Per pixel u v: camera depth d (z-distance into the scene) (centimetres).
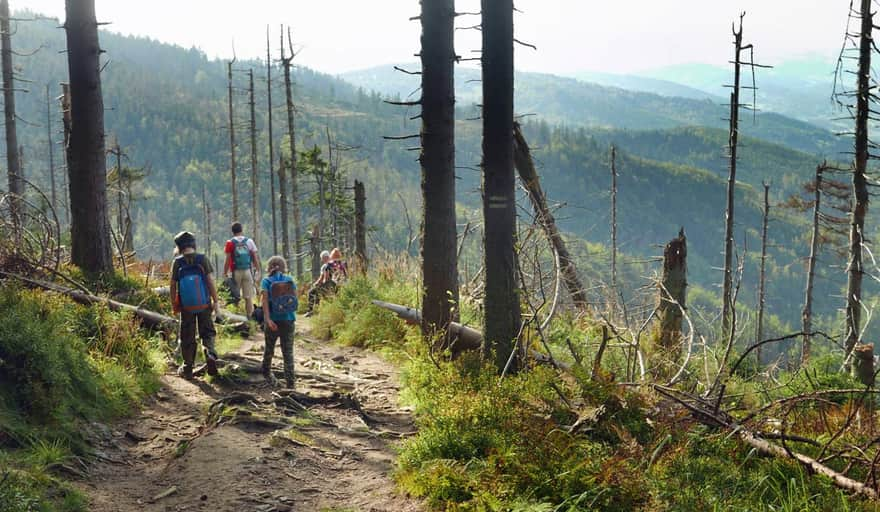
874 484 491
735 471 523
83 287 1068
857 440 619
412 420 776
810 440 571
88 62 1209
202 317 885
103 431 641
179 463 577
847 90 1820
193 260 884
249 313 1451
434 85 975
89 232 1224
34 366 634
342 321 1381
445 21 966
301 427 675
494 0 815
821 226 2998
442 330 969
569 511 476
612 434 616
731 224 2477
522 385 729
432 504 520
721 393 636
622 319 1034
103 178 1240
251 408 716
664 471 523
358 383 949
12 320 669
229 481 541
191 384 856
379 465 611
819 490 504
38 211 1177
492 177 838
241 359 1024
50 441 575
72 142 1217
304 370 991
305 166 3903
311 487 550
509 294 845
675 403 657
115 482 549
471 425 631
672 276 1030
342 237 4041
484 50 829
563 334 1039
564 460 538
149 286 1286
